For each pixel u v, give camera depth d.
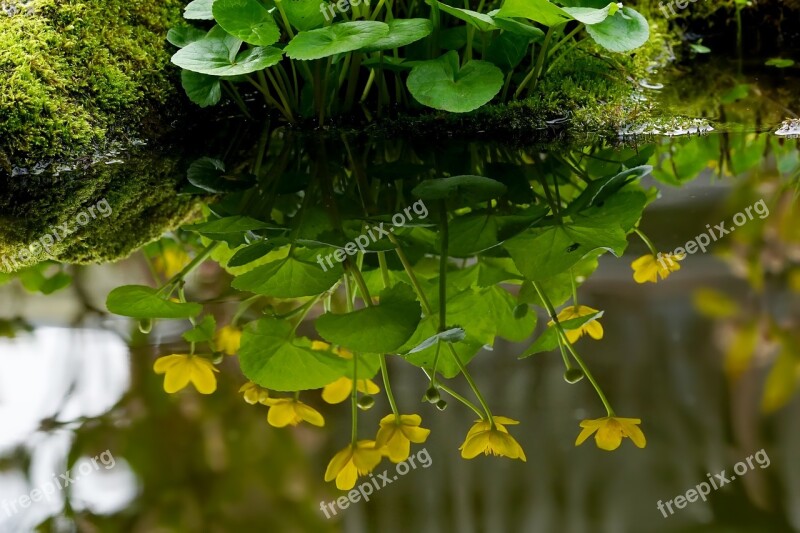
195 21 3.21
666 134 2.87
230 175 2.82
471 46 2.90
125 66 2.95
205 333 2.47
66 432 2.35
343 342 2.44
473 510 2.29
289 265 2.53
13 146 2.80
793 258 2.52
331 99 3.12
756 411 2.36
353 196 2.73
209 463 2.33
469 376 2.40
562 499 2.30
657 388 2.39
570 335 2.46
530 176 2.77
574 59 3.15
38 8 2.88
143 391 2.40
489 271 2.56
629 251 2.56
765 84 3.25
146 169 2.85
